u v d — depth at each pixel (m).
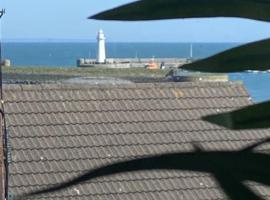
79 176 3.14
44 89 36.47
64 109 35.66
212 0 2.91
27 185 30.14
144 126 35.16
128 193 31.58
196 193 31.70
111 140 34.06
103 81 42.19
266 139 3.32
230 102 34.69
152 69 107.25
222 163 3.06
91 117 35.47
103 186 31.34
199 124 34.22
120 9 2.87
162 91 37.50
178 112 35.78
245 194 3.05
